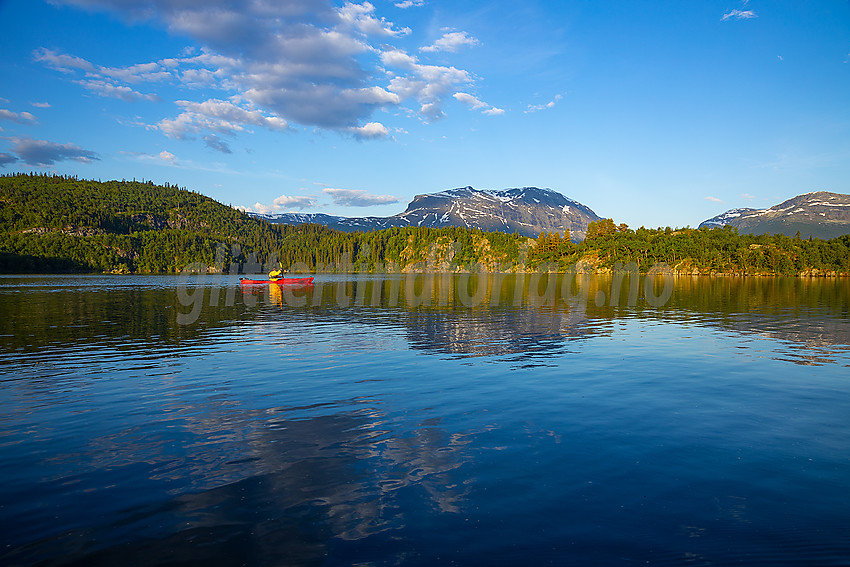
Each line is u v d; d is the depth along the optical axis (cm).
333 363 2148
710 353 2373
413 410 1419
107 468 1016
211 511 831
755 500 852
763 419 1317
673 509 824
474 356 2308
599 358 2244
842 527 761
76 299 6644
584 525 775
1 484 943
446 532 756
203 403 1512
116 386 1741
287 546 723
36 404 1506
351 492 897
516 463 1023
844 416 1341
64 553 708
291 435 1211
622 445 1125
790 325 3534
